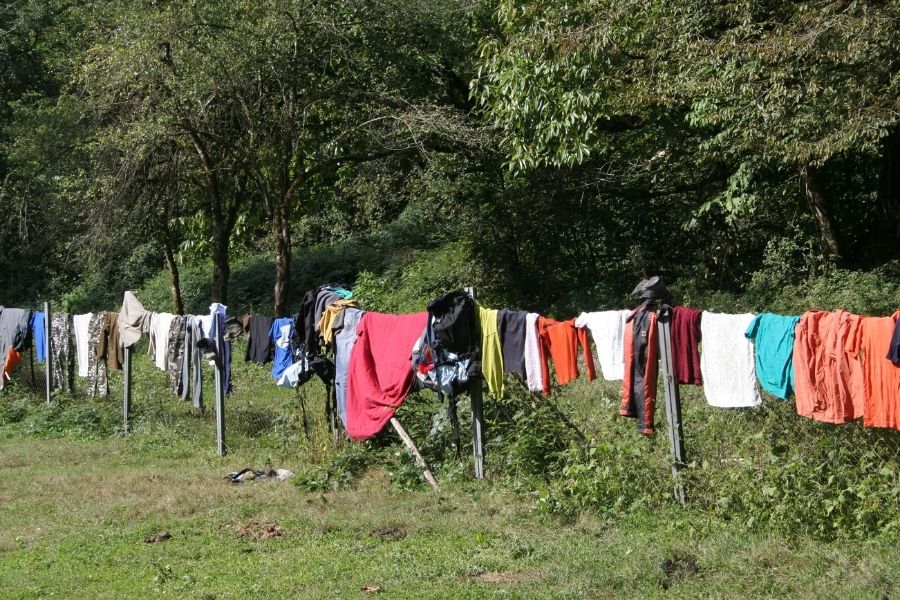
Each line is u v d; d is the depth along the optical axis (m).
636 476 7.47
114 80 18.22
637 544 6.52
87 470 10.36
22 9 29.53
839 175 18.61
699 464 7.30
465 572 6.31
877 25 11.43
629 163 19.75
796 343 6.25
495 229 21.19
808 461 6.78
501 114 16.08
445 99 21.98
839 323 6.03
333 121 21.25
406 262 23.97
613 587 5.82
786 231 18.95
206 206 23.36
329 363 10.13
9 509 8.83
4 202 27.41
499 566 6.39
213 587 6.29
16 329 14.66
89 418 13.01
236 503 8.58
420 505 8.16
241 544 7.35
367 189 26.67
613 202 20.75
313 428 10.73
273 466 10.18
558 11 14.62
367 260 25.77
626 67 15.33
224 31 18.34
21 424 13.37
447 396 9.21
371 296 15.62
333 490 8.92
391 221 30.77
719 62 13.27
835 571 5.74
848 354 6.02
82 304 29.28
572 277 21.09
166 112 18.27
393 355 8.89
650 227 20.69
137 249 29.70
